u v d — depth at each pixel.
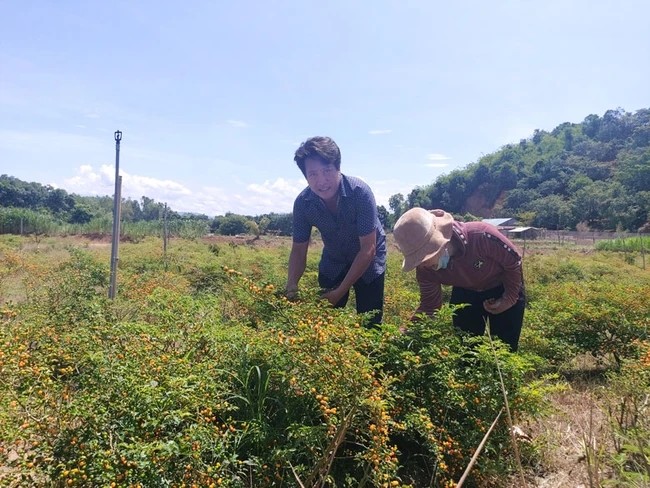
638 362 3.86
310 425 2.71
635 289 7.05
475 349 3.11
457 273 3.79
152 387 2.17
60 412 2.16
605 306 5.99
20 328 3.02
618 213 77.56
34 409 2.19
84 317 4.44
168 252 19.53
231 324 3.62
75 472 1.91
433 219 3.54
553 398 4.48
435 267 3.59
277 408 2.85
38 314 4.11
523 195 102.12
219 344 2.96
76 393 2.43
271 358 2.90
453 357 3.00
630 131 117.12
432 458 2.88
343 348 2.39
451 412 3.06
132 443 2.04
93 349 2.67
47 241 34.44
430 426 2.65
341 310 2.94
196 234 44.97
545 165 109.44
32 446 2.14
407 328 3.37
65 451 2.07
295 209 4.07
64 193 83.38
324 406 2.43
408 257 3.42
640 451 2.54
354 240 3.99
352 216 3.82
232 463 2.40
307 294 2.90
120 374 2.28
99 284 7.80
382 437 2.38
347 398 2.35
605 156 108.38
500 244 3.67
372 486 2.76
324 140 3.63
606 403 3.87
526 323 6.48
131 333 2.84
